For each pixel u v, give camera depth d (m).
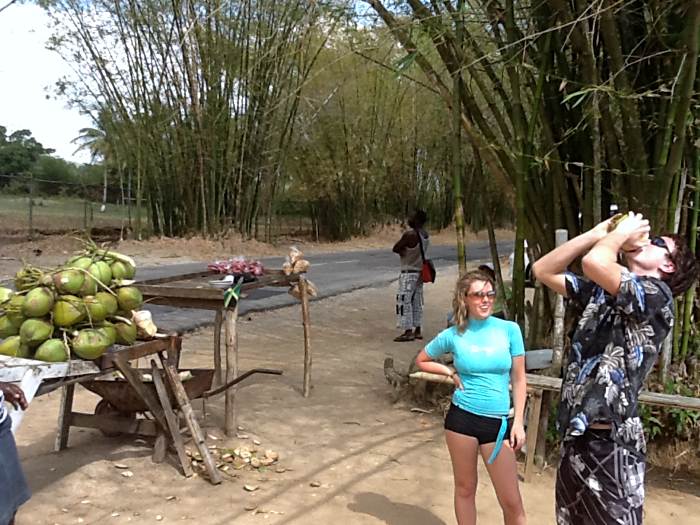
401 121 25.56
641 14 4.33
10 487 2.41
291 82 15.55
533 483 3.98
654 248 2.46
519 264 4.73
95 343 3.33
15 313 3.31
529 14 4.43
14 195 22.81
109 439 4.31
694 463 4.21
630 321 2.36
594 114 3.82
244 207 18.91
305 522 3.35
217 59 16.00
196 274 5.11
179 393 3.83
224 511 3.44
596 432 2.39
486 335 2.98
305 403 5.37
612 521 2.36
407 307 8.08
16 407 2.73
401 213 28.33
